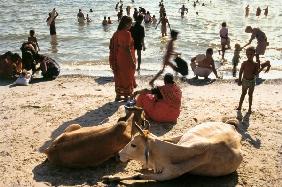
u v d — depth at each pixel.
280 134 9.46
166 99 9.80
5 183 7.39
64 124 9.96
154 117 9.95
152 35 25.53
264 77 14.84
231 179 7.62
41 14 34.50
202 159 7.22
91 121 10.14
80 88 13.07
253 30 16.38
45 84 13.60
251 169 7.96
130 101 10.05
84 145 7.71
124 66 11.19
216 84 13.69
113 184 7.38
